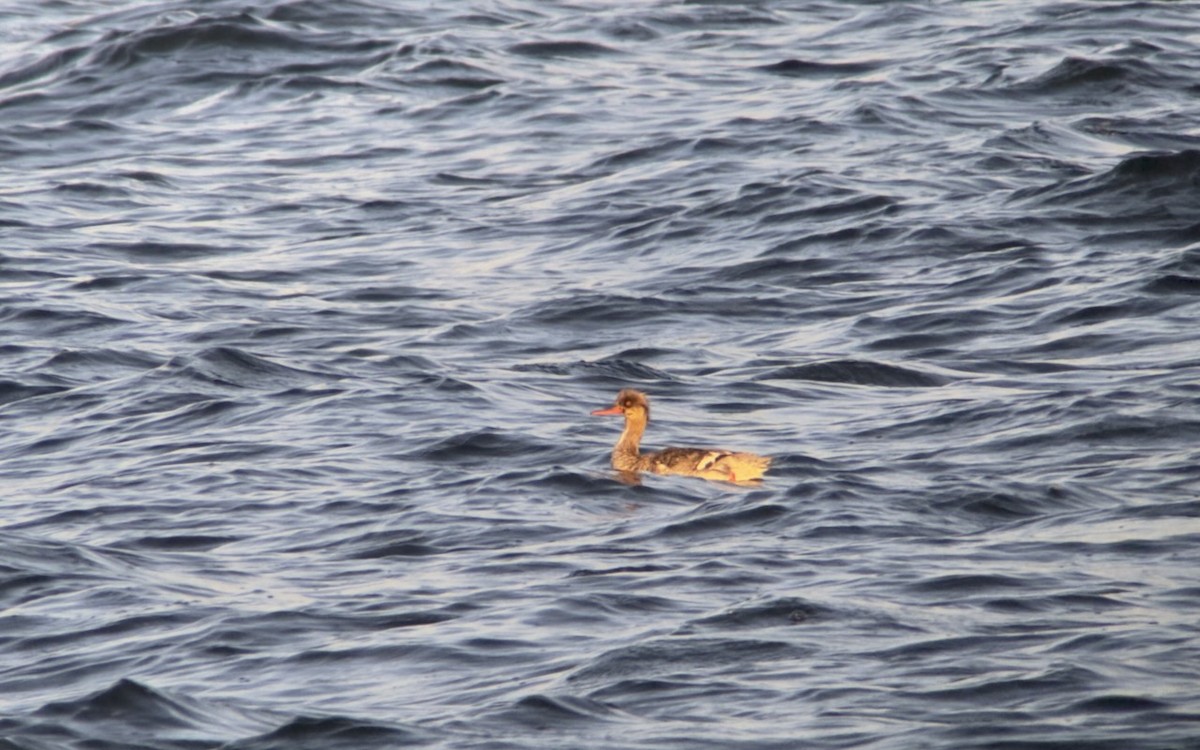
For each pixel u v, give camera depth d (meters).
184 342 89.88
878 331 87.56
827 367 80.62
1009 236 104.00
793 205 113.19
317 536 57.47
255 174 133.62
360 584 51.69
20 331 92.62
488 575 51.97
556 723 39.84
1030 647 43.75
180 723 40.69
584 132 140.12
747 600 48.16
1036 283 94.31
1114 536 53.50
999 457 64.38
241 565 54.38
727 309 93.75
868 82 149.00
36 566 54.12
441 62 162.00
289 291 101.12
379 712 40.94
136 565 54.69
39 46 178.62
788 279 99.25
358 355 85.81
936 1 181.75
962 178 118.19
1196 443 64.56
